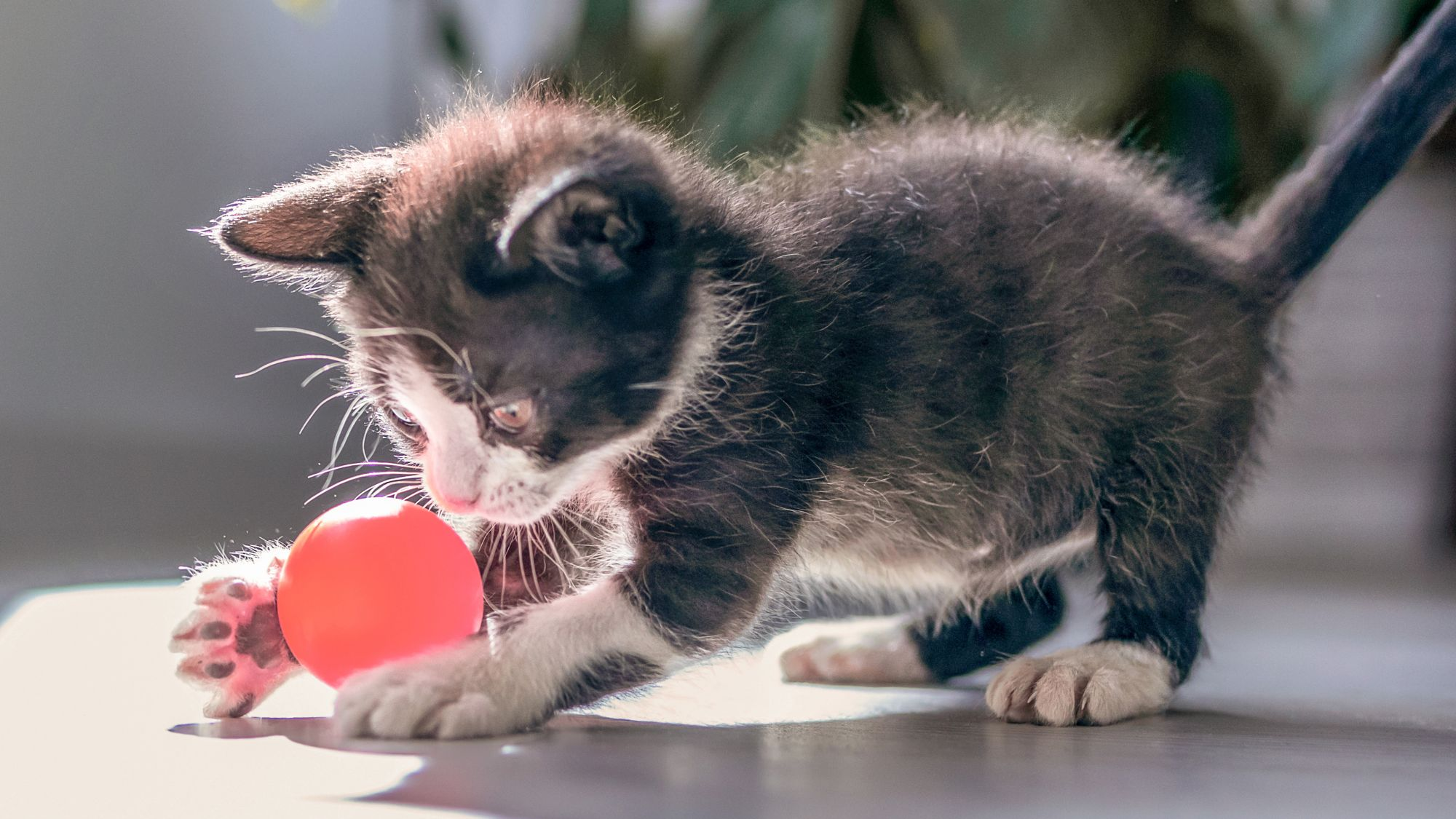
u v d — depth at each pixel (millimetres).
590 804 414
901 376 526
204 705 495
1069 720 509
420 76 1247
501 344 491
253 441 1248
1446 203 1419
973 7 698
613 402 501
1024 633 594
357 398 533
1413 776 449
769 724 504
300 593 483
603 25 762
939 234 535
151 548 894
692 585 502
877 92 725
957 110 665
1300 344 1140
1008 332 533
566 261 492
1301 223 559
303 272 517
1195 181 693
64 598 691
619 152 499
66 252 1141
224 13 1189
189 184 1194
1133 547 539
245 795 421
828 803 416
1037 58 698
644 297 500
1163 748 475
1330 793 433
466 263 489
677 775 435
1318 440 1487
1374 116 557
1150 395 538
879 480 530
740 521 507
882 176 545
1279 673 628
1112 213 546
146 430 1185
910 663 592
